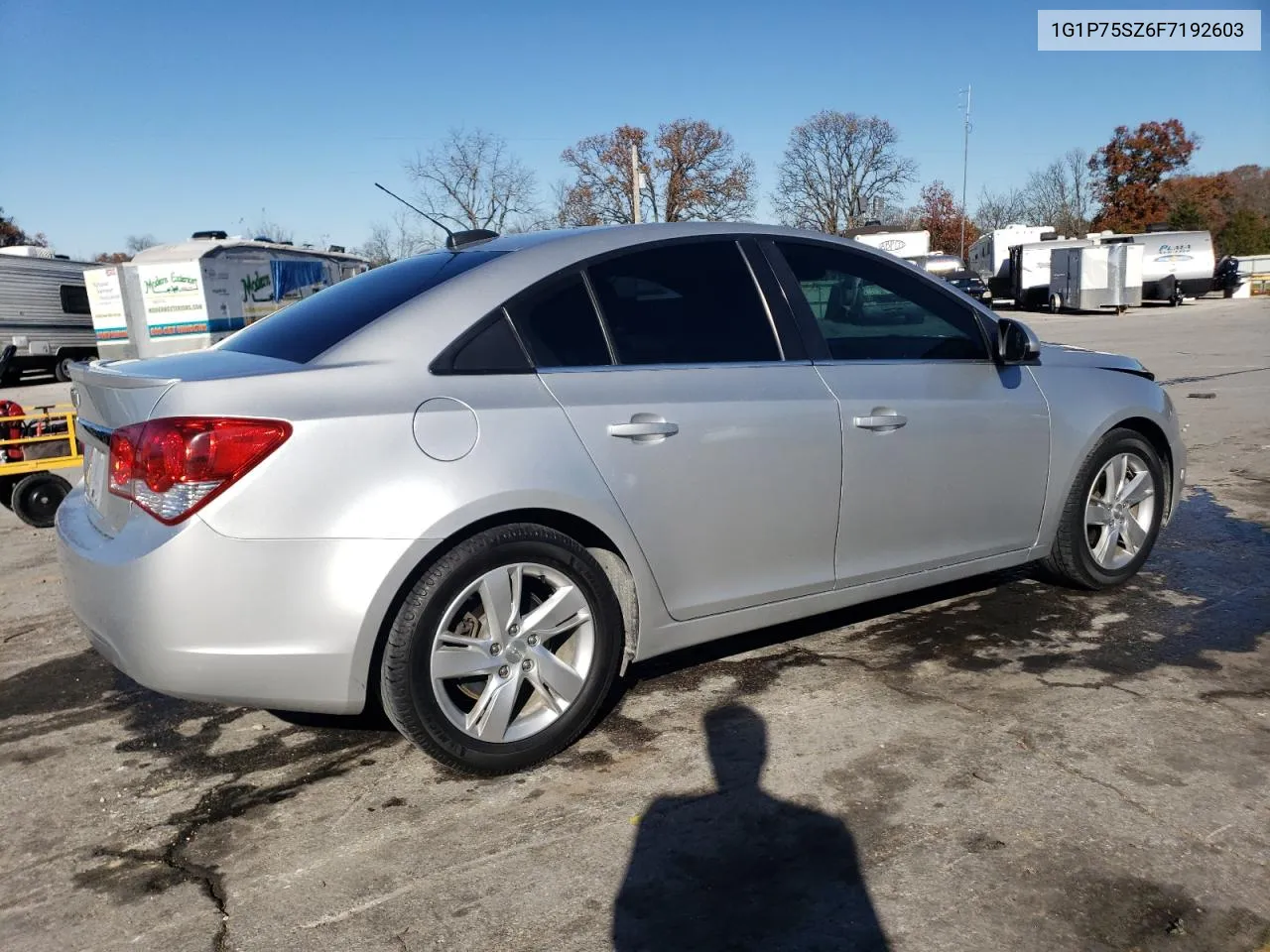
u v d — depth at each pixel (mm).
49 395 22641
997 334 4180
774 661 3961
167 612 2725
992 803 2834
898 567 3900
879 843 2670
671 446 3283
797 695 3629
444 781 3131
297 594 2771
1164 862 2533
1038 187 65875
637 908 2449
